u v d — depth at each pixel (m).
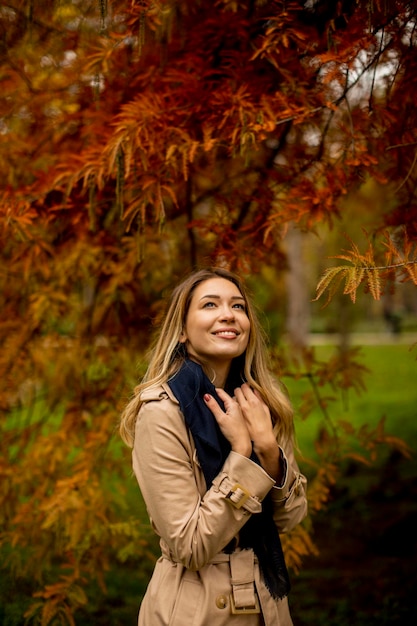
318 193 2.60
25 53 3.28
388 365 17.64
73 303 4.02
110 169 2.57
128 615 3.77
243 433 1.82
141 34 2.42
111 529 3.14
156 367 2.05
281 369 3.58
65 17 3.11
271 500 1.91
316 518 5.48
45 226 3.24
